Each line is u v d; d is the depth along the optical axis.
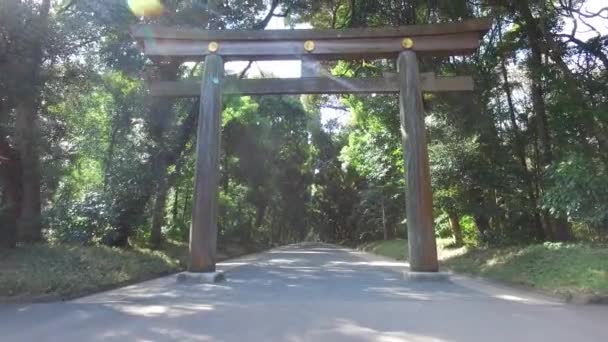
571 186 12.58
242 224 36.88
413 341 6.00
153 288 11.15
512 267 12.73
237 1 18.45
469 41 12.99
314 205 64.31
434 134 18.53
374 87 13.30
